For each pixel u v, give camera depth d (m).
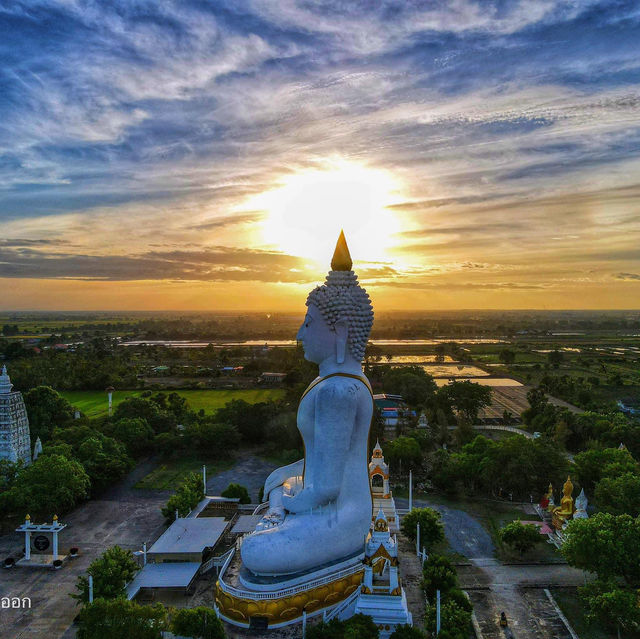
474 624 36.12
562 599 39.47
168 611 35.38
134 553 42.19
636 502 47.56
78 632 30.59
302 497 34.59
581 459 59.62
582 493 50.69
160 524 53.22
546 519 53.44
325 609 32.91
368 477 35.50
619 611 33.34
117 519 54.53
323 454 33.72
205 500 55.56
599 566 37.09
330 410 33.62
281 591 31.91
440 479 61.31
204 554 42.72
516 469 58.84
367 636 28.77
